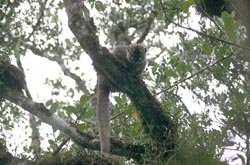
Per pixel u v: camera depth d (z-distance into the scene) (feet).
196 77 38.04
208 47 35.94
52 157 37.78
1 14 47.24
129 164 37.76
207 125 36.06
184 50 39.27
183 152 34.68
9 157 38.24
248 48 32.37
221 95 36.76
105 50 35.40
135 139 38.06
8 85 40.06
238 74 36.50
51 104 40.98
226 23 33.32
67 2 36.70
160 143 36.06
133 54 42.52
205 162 34.09
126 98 40.83
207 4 42.09
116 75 35.73
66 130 38.27
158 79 38.81
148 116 36.40
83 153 37.81
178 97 37.86
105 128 39.45
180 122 36.60
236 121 35.42
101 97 41.01
